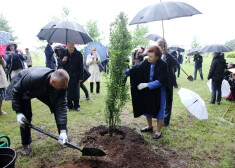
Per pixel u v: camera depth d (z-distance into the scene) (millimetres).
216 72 5906
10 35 5629
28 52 9750
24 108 2980
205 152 3396
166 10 3434
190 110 4363
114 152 3152
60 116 2715
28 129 3150
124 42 3027
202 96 7215
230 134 4062
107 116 3461
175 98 6758
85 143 3523
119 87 3205
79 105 5422
